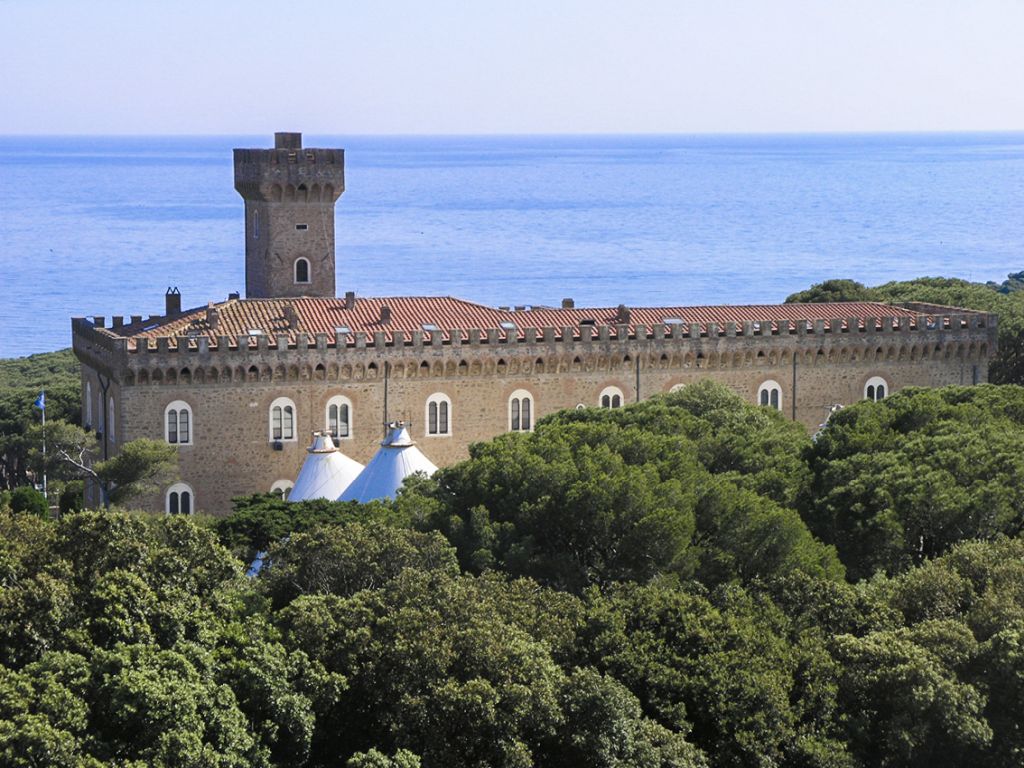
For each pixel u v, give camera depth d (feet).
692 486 424.05
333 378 595.06
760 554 403.13
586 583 392.68
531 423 621.72
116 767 265.54
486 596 337.31
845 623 365.20
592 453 435.53
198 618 305.32
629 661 327.88
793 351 648.38
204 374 580.71
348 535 363.35
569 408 624.18
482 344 610.24
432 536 369.50
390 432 525.34
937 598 375.86
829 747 321.93
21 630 295.07
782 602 373.61
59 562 314.55
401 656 305.73
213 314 600.80
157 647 292.20
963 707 330.75
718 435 502.79
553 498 411.13
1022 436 481.05
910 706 330.95
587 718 306.55
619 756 305.73
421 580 333.42
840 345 653.71
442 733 299.17
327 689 300.20
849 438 495.00
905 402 528.63
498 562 393.09
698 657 331.57
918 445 474.49
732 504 414.21
